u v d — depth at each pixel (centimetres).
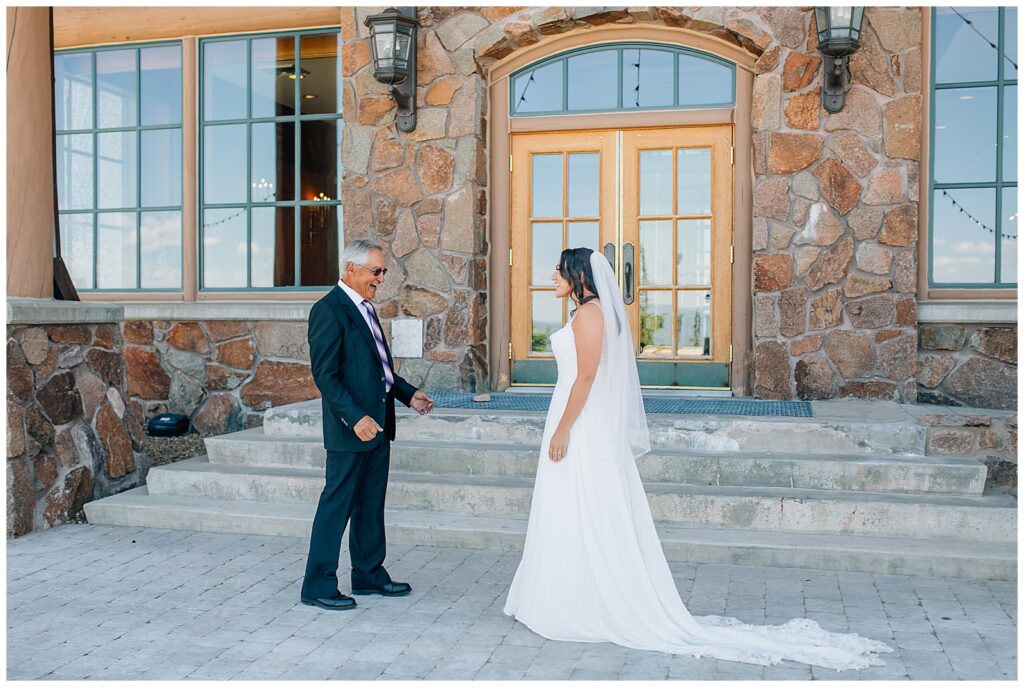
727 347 727
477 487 548
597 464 399
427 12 737
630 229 742
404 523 532
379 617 415
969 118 684
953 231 688
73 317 594
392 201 748
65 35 851
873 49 664
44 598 441
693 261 734
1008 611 414
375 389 436
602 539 394
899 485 523
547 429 415
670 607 392
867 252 668
